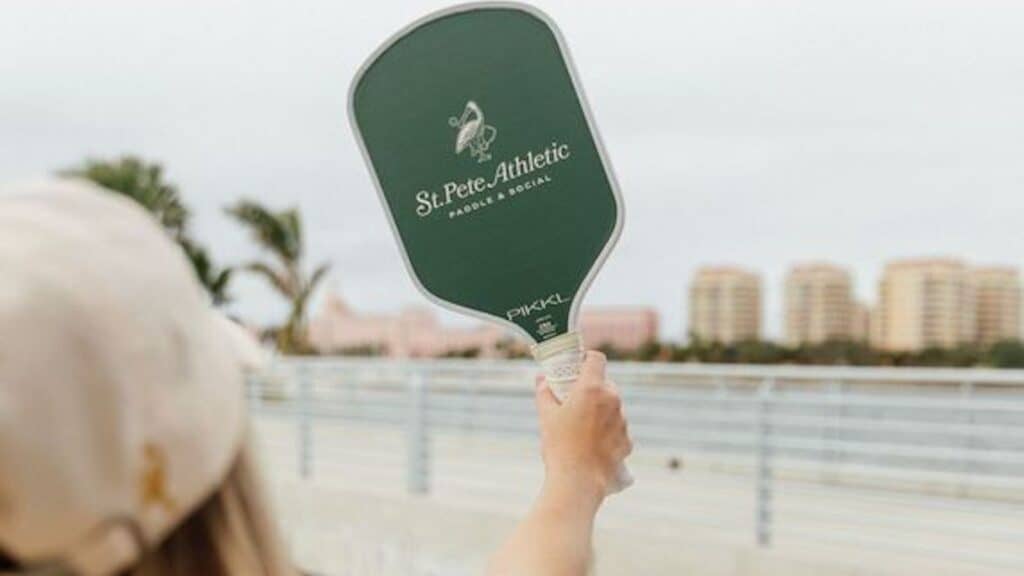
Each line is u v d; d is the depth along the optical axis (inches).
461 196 49.1
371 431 387.5
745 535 238.2
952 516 241.9
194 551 27.3
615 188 48.6
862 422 231.6
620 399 41.4
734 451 291.9
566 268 48.9
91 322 25.0
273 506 29.9
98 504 25.0
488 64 49.1
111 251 26.4
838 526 241.3
